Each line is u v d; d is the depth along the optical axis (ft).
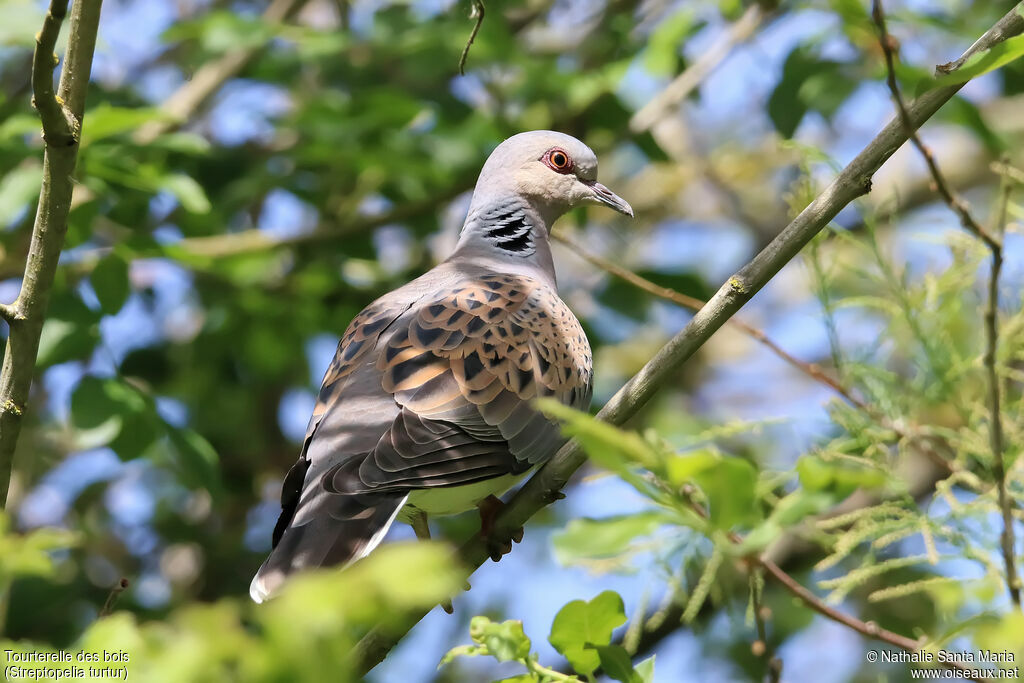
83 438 31.32
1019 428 23.89
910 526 22.21
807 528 23.08
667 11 50.96
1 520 12.83
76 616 41.06
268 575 21.62
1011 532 19.83
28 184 33.53
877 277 27.53
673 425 46.11
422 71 41.93
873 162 22.34
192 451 33.06
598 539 17.51
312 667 10.37
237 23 41.42
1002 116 55.93
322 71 45.83
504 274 29.78
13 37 34.14
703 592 21.65
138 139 37.91
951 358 25.07
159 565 47.01
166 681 10.50
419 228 46.42
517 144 34.45
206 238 43.34
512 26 51.29
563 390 27.61
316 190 45.29
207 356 46.42
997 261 19.80
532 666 19.16
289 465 49.49
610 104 45.60
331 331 45.21
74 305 33.88
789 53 41.96
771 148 61.11
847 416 25.64
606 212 57.41
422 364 26.00
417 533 28.81
